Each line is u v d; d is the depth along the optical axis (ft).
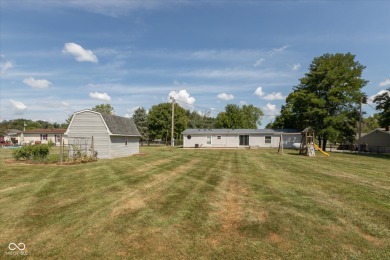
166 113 175.52
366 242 15.98
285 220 19.63
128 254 14.52
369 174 43.16
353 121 118.32
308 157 78.48
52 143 148.05
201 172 43.06
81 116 71.26
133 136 84.64
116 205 23.43
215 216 20.56
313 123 119.75
